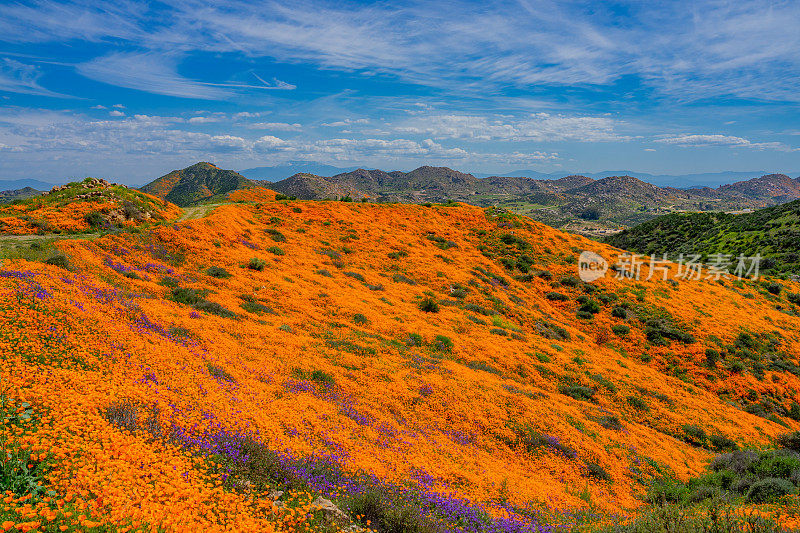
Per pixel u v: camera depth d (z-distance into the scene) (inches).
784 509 541.0
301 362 880.9
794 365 1849.2
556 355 1497.3
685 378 1685.5
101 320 669.9
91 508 241.9
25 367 422.3
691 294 2458.2
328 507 359.6
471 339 1422.2
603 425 1058.1
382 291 1747.0
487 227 3139.8
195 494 301.6
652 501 700.7
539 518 536.4
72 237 1323.8
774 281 3238.2
